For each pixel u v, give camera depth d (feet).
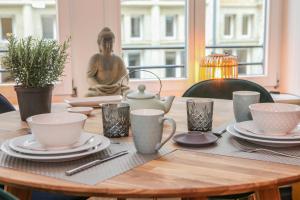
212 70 8.87
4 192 2.15
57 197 4.42
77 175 2.70
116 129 3.82
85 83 8.79
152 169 2.82
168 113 5.08
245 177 2.62
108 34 7.40
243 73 10.03
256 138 3.40
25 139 3.38
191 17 9.30
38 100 4.59
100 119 4.74
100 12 8.70
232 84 6.52
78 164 2.94
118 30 8.87
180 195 2.45
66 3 8.50
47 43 4.58
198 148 3.36
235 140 3.60
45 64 4.50
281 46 9.84
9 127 4.34
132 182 2.56
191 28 9.34
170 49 9.52
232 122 4.47
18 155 2.98
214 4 9.53
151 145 3.18
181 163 2.95
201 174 2.69
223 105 5.64
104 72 7.32
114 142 3.61
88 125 4.42
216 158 3.07
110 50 7.44
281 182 2.59
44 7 8.63
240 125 3.81
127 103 4.18
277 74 9.94
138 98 4.29
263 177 2.61
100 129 4.22
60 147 3.09
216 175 2.67
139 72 9.45
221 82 6.58
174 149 3.34
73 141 3.13
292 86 9.46
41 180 2.62
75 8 8.56
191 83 9.53
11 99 8.53
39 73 4.50
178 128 4.19
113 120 3.82
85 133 3.55
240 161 2.98
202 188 2.45
